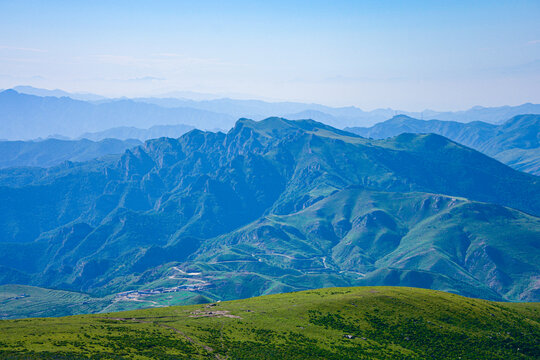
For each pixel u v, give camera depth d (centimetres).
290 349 13275
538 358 15250
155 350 11994
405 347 14625
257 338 13962
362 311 16962
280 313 16488
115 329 13675
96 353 11069
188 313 16650
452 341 15388
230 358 12275
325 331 15050
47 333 12469
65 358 10356
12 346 10900
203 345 12975
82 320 14900
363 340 14662
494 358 14725
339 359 13025
